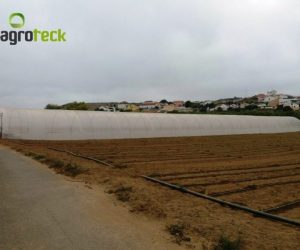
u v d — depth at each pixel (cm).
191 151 2597
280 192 1173
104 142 3350
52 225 709
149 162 1928
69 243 613
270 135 4938
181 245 622
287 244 647
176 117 4788
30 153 1948
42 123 3672
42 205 865
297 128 6388
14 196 953
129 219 771
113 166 1639
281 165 1869
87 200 925
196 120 4938
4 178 1220
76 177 1272
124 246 609
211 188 1217
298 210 957
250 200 1053
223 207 934
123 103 16825
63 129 3731
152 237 659
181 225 719
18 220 738
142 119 4394
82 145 2936
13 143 2838
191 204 937
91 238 642
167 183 1209
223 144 3300
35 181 1175
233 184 1297
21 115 3647
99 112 4241
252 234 694
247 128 5475
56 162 1536
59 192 1012
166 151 2564
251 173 1575
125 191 1023
